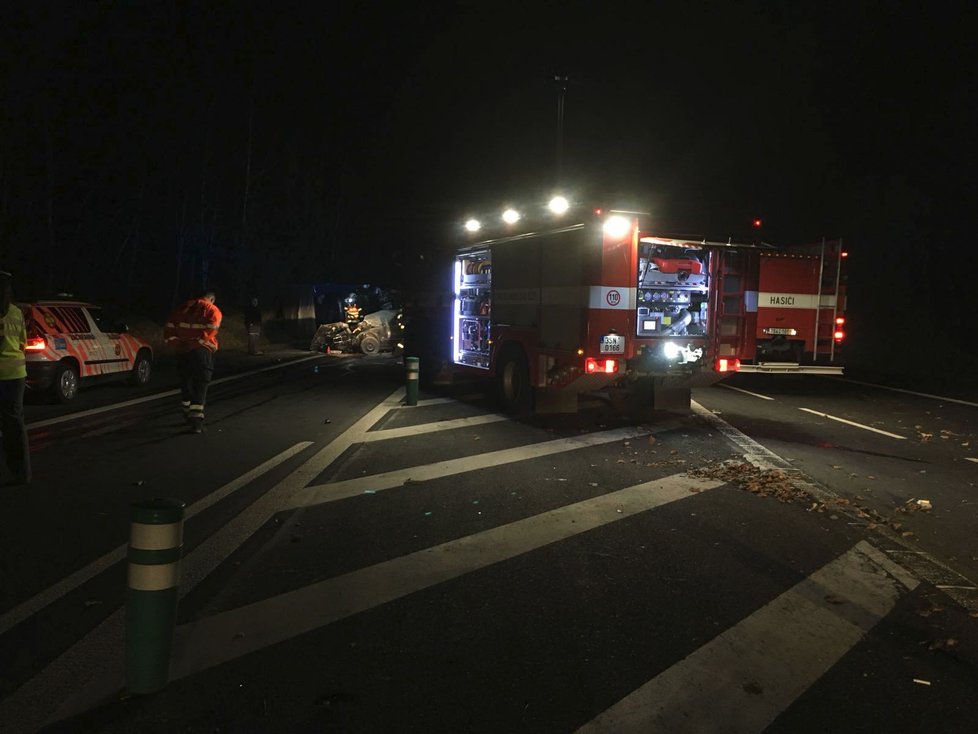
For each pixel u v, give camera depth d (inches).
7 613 174.6
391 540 230.7
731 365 437.1
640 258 416.5
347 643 161.8
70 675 146.6
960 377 805.2
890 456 373.4
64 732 127.3
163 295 1064.2
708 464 343.3
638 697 141.6
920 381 762.2
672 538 235.9
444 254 590.6
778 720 134.9
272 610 178.4
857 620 178.1
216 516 252.5
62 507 258.1
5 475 299.4
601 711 136.6
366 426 431.8
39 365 465.7
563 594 190.2
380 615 176.2
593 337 400.5
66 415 449.7
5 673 147.3
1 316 273.7
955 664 157.3
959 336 989.8
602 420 464.1
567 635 167.0
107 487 285.7
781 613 181.0
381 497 279.9
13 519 243.8
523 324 467.8
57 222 851.4
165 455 345.4
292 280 1439.5
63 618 172.4
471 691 142.8
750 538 237.3
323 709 135.7
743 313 440.1
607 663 154.6
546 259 439.2
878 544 234.5
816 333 467.8
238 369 778.8
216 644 160.6
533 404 470.6
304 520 250.2
